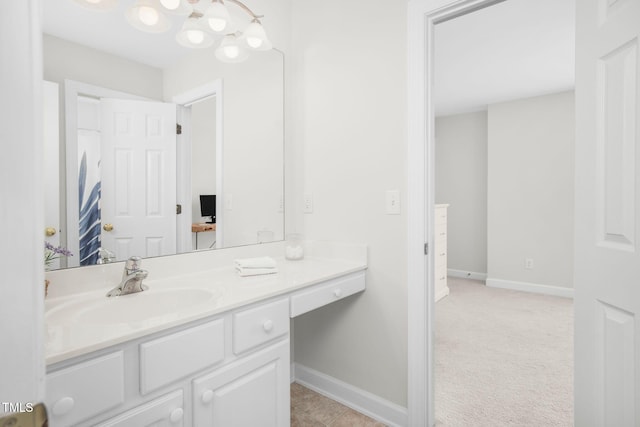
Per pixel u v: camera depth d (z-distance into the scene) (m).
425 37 1.55
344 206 1.85
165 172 1.50
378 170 1.71
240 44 1.69
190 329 0.99
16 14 0.26
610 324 0.95
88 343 0.78
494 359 2.38
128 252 1.39
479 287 4.36
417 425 1.60
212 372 1.05
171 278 1.48
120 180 1.37
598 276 0.99
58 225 1.21
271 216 1.97
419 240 1.57
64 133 1.23
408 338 1.62
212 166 1.68
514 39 2.69
